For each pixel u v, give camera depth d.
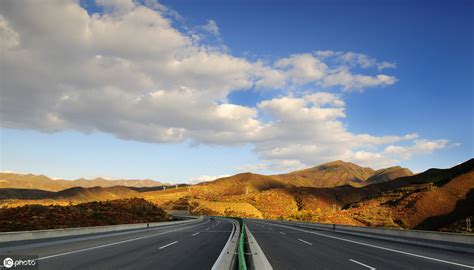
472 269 12.87
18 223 39.66
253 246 17.34
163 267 12.47
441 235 20.34
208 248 19.19
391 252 18.20
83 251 17.09
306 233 35.41
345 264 13.85
